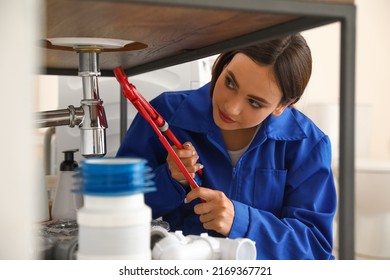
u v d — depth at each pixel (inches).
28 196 18.1
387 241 96.1
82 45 33.7
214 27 28.1
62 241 24.8
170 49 37.2
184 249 23.2
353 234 20.8
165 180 41.4
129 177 19.1
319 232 39.6
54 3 22.2
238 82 36.8
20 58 17.8
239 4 19.5
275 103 38.2
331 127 106.0
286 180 43.7
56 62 43.6
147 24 27.4
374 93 115.6
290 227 36.7
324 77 111.8
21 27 17.8
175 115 44.2
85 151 33.4
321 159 43.4
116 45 34.5
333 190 43.1
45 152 60.0
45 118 32.1
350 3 20.7
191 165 37.9
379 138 116.4
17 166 17.9
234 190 42.7
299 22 25.4
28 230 18.1
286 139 43.1
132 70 47.3
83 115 33.2
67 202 36.3
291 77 37.0
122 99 52.1
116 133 55.0
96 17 25.5
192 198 34.1
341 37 20.7
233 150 44.1
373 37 115.1
